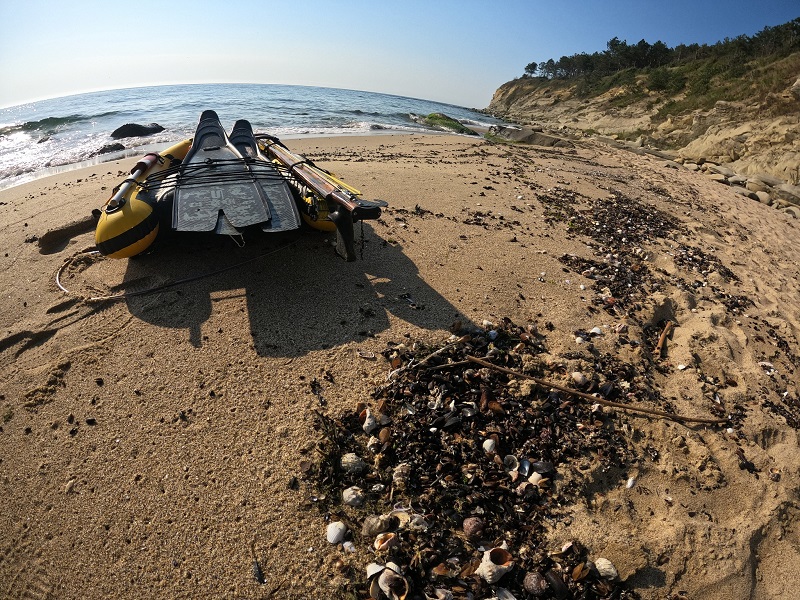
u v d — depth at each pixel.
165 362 0.83
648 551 0.59
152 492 0.63
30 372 0.83
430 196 1.63
